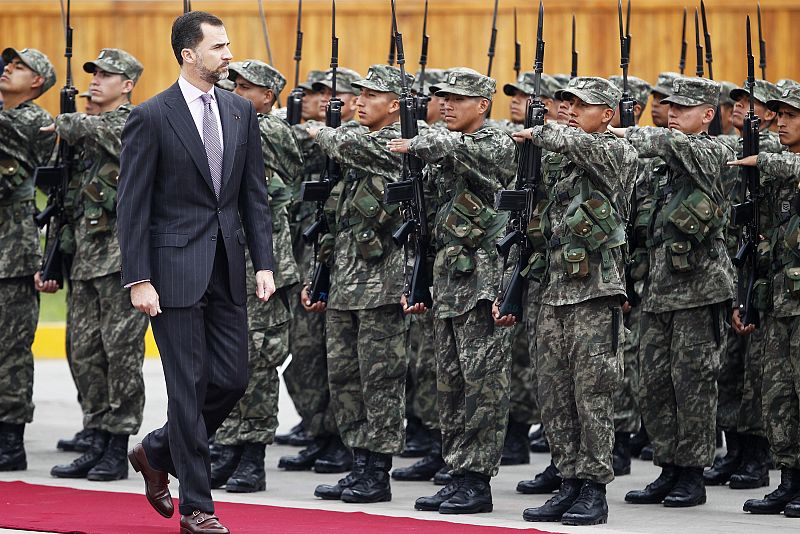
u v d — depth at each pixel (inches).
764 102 455.2
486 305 392.8
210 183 340.5
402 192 399.2
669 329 416.5
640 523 380.5
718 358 412.2
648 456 519.8
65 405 650.2
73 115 440.8
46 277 458.6
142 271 333.1
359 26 987.9
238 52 1010.7
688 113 419.8
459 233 392.2
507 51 958.4
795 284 386.6
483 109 404.5
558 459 386.0
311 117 517.0
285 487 447.5
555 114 494.9
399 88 424.5
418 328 503.2
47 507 385.7
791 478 399.2
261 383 439.8
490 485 432.8
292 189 467.5
